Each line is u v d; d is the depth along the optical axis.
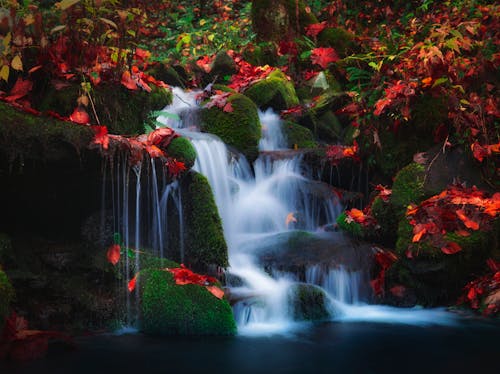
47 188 3.78
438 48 5.25
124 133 4.30
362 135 5.45
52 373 2.75
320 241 4.69
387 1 8.86
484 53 5.30
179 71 7.07
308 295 3.96
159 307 3.51
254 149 5.54
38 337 3.04
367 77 6.40
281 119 6.49
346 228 4.84
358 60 7.09
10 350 2.97
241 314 3.74
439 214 4.18
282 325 3.77
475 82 5.12
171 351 3.14
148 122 4.61
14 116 3.36
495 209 4.04
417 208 4.29
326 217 5.37
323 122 6.59
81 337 3.38
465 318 3.92
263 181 5.57
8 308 3.03
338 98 6.70
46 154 3.46
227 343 3.33
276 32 8.02
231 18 10.44
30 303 3.41
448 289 4.22
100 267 3.73
